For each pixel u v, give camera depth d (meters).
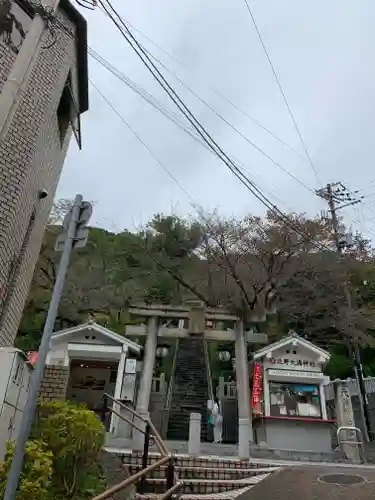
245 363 20.41
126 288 30.14
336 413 19.62
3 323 10.07
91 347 20.70
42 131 10.99
